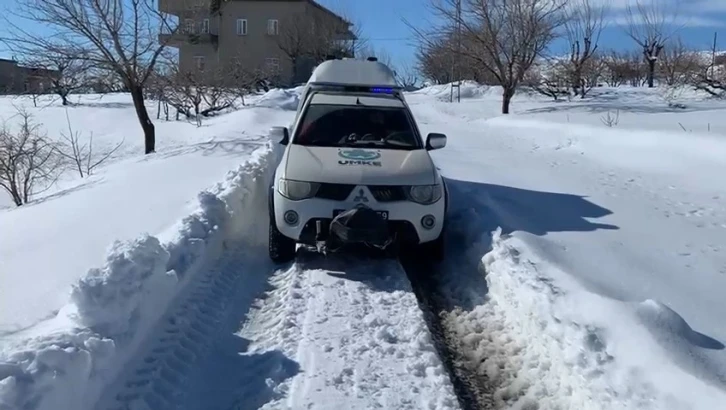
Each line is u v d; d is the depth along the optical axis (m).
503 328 5.38
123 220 8.04
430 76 53.28
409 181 6.47
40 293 5.70
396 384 4.27
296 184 6.43
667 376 3.66
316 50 50.16
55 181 15.42
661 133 13.50
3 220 9.27
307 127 7.42
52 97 28.69
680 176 11.04
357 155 6.82
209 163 12.47
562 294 4.98
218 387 4.24
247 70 41.72
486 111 29.08
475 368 4.86
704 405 3.34
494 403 4.38
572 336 4.31
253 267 6.68
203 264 6.21
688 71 32.41
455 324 5.62
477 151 14.71
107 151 21.09
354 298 5.71
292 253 6.75
